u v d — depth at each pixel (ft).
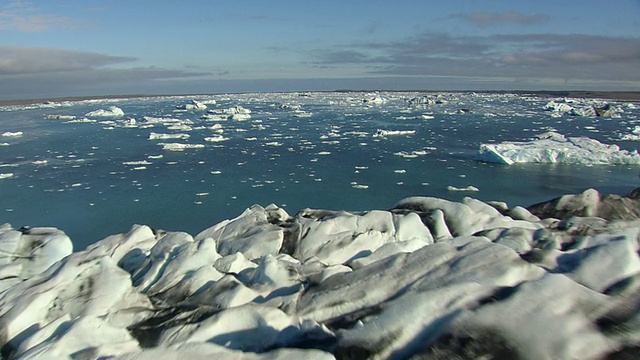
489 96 564.30
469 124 222.89
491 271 21.57
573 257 23.98
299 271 27.32
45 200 95.25
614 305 18.85
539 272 21.58
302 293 24.07
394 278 23.02
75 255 30.55
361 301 22.18
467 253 23.45
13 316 24.18
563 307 18.54
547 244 29.17
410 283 22.36
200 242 30.89
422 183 106.83
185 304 24.97
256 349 20.44
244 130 207.10
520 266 21.70
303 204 91.56
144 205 91.81
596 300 18.90
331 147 155.53
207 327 21.31
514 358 17.21
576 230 33.40
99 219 84.28
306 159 134.82
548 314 18.24
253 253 34.63
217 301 24.29
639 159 123.34
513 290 19.75
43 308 25.18
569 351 17.01
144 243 34.99
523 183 106.63
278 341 20.68
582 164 126.11
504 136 177.78
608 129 197.47
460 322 18.65
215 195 98.02
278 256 32.63
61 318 23.20
